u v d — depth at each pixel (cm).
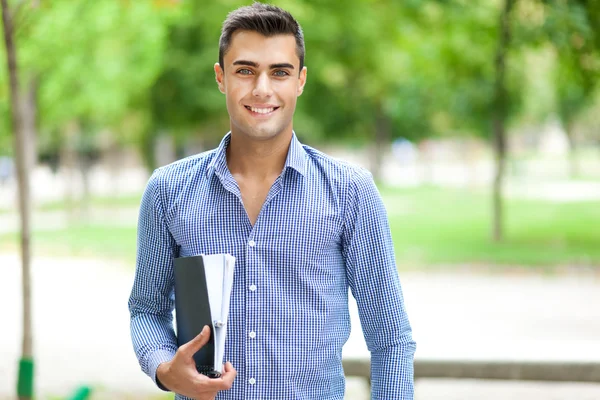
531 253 1961
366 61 3272
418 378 579
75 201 3541
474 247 2102
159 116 3006
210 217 294
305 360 289
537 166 8288
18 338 1170
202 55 2875
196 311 270
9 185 5141
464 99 2062
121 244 2352
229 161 306
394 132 5850
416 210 3450
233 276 291
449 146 9656
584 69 1773
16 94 722
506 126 2164
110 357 1023
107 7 1762
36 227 2945
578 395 814
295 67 292
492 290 1529
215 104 2909
